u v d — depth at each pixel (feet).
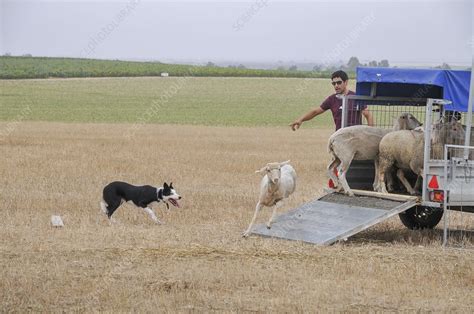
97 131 155.22
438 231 49.52
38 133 144.97
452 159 42.70
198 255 37.81
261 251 38.91
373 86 48.83
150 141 129.49
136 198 49.90
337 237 41.14
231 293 30.91
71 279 32.35
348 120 49.16
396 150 44.29
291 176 46.32
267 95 265.54
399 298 30.76
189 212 53.52
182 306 28.71
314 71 317.42
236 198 60.54
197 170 83.25
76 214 51.19
